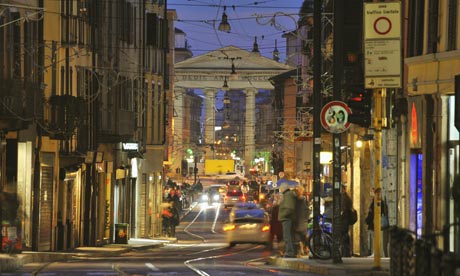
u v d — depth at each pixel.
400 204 65.31
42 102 79.81
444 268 24.69
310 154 123.31
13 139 79.50
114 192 113.31
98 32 102.88
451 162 57.25
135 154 122.50
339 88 58.72
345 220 66.12
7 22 75.25
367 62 49.03
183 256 81.25
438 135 57.75
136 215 128.75
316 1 63.62
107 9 109.50
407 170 63.47
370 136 70.00
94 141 99.94
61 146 89.81
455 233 51.81
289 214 66.44
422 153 59.56
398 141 65.94
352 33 79.31
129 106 122.75
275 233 75.56
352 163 87.19
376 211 51.66
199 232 156.12
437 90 57.75
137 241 116.62
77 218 97.00
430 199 58.62
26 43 80.69
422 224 59.50
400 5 48.91
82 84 96.38
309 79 156.12
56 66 88.50
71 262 68.31
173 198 140.50
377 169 51.41
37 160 83.62
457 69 56.03
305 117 153.50
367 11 48.97
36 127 83.25
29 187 81.62
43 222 86.12
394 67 48.91
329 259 62.88
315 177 64.88
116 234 108.69
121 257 80.62
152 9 139.12
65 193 91.50
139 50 130.38
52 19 87.38
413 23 63.00
